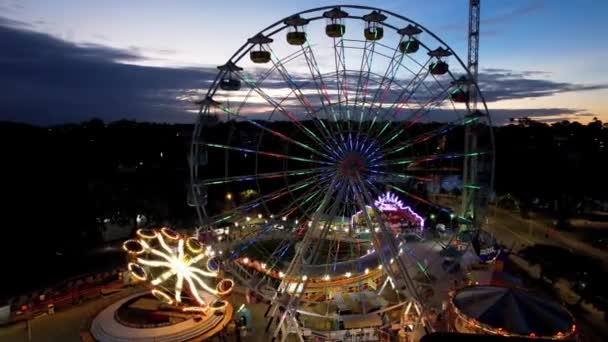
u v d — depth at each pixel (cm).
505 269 4256
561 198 7106
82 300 3356
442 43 2858
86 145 5484
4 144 4503
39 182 4325
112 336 2639
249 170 7425
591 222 6638
